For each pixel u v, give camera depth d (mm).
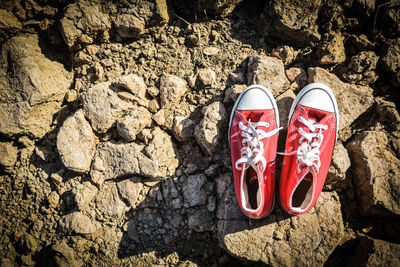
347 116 2135
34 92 2158
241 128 2012
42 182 2156
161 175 2078
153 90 2193
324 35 2215
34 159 2209
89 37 2252
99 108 2121
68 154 2082
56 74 2287
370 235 2008
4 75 2191
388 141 2012
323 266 1979
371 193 1909
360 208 2016
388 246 1850
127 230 2049
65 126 2109
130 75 2176
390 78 2182
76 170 2084
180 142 2193
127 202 2061
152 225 2062
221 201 2031
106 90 2143
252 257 1906
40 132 2244
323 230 1947
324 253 1911
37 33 2303
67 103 2312
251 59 2213
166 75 2203
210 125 2062
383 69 2172
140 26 2215
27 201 2154
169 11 2312
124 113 2146
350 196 2061
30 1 2195
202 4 2225
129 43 2326
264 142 1981
